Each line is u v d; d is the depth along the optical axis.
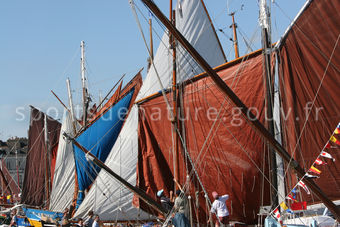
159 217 23.67
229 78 22.39
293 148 20.17
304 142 19.84
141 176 24.48
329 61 18.75
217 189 22.17
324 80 19.36
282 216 14.50
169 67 25.33
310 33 19.92
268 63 20.56
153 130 24.66
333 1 18.98
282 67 21.00
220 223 15.66
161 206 19.38
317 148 19.41
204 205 22.17
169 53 25.38
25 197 42.59
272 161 19.33
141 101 25.38
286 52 20.80
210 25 27.00
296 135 20.17
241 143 21.56
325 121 19.34
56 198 37.97
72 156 38.03
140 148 24.81
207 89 22.89
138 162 24.69
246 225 21.19
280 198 20.03
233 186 21.75
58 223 27.31
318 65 19.67
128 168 25.36
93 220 23.19
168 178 23.77
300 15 20.25
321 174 18.97
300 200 18.25
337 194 18.52
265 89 20.42
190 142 23.20
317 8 19.62
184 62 25.08
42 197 41.91
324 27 19.42
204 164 22.64
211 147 22.53
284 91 20.83
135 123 25.64
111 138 30.83
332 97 19.11
